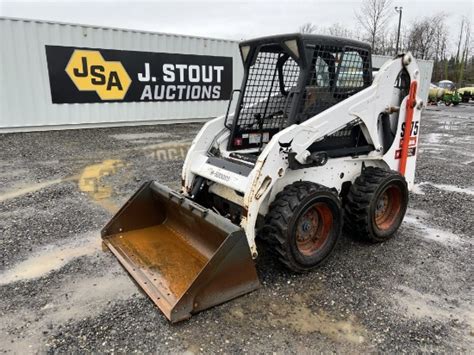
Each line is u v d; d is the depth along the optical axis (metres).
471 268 3.57
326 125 3.38
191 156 3.86
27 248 3.76
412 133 4.36
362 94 3.64
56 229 4.20
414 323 2.78
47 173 6.27
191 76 11.30
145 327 2.66
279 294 3.08
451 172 7.00
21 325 2.67
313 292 3.12
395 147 4.20
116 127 10.36
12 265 3.44
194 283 2.63
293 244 3.18
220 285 2.78
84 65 9.47
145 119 10.82
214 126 3.96
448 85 26.53
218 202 3.68
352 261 3.65
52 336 2.56
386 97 3.90
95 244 3.87
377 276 3.40
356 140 3.89
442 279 3.38
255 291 3.09
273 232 3.14
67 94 9.39
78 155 7.47
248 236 3.05
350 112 3.57
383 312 2.89
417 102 4.23
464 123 14.40
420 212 4.95
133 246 3.47
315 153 3.35
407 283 3.30
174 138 9.38
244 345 2.51
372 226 3.85
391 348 2.52
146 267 3.13
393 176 3.87
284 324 2.73
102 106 9.98
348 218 3.93
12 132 8.95
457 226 4.52
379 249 3.91
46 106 9.19
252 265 2.92
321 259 3.42
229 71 12.05
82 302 2.92
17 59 8.58
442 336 2.65
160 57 10.60
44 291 3.06
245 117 3.94
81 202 5.06
